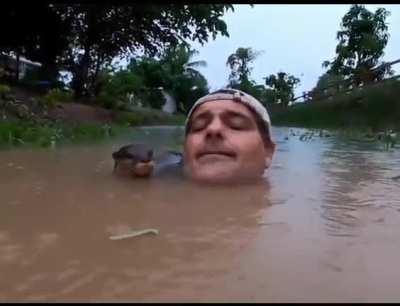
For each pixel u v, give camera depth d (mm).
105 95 3393
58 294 222
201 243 303
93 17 3119
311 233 331
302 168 722
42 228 335
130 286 233
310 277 247
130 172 567
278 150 1091
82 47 3432
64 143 1164
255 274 250
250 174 559
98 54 3553
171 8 2811
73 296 220
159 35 3256
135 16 3031
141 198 451
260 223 358
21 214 377
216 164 539
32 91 2865
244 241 309
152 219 367
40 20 2967
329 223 361
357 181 588
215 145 543
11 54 3451
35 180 553
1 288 229
